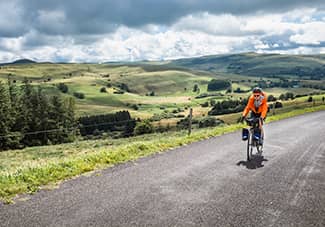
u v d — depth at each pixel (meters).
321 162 10.82
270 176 8.90
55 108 74.31
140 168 9.66
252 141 11.44
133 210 6.18
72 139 68.94
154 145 13.38
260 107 11.49
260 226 5.61
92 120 126.50
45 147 35.25
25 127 64.44
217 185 7.96
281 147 13.66
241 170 9.55
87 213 5.99
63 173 8.70
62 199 6.74
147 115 173.50
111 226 5.45
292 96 146.00
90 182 8.05
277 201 6.87
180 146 14.02
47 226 5.41
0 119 58.28
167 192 7.32
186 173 9.09
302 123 24.25
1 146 56.53
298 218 5.99
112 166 9.94
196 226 5.54
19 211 6.07
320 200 7.00
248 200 6.89
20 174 8.36
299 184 8.17
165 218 5.84
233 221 5.78
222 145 14.28
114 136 69.06
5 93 66.69
